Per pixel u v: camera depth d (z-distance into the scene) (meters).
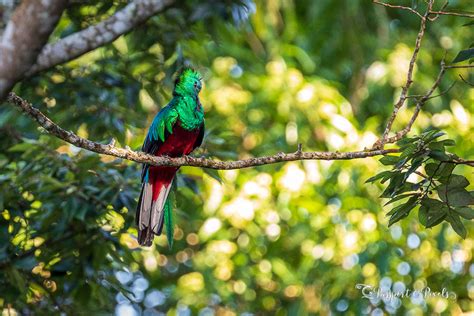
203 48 14.52
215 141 10.18
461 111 14.19
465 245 14.26
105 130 11.19
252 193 13.84
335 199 14.05
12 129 10.93
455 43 14.98
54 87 11.15
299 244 14.34
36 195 10.17
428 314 14.27
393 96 14.68
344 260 14.01
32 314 11.51
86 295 10.14
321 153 7.52
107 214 10.14
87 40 8.05
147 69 11.80
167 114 8.74
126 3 10.62
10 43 6.59
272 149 14.34
